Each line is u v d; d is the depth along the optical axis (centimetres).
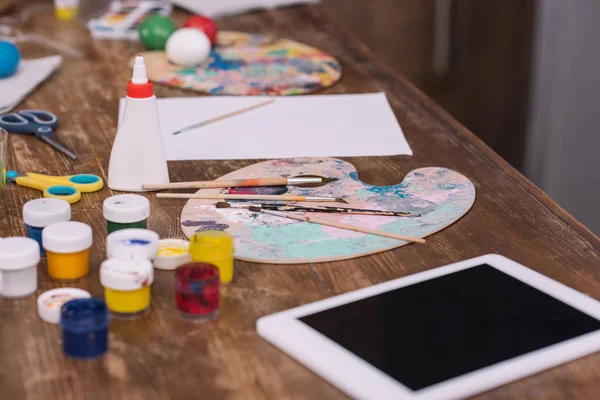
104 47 180
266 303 85
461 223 103
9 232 99
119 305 81
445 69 330
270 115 141
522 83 299
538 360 74
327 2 327
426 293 84
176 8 213
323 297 86
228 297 86
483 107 318
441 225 101
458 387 70
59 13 201
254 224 100
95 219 103
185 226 99
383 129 136
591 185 281
